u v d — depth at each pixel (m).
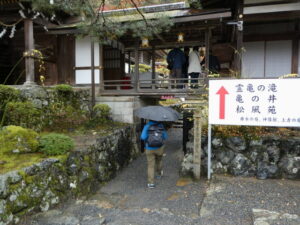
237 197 3.91
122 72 9.63
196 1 6.95
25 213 3.04
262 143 4.91
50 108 6.14
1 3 7.04
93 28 5.65
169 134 10.41
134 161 7.12
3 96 4.85
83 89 7.72
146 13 7.60
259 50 8.59
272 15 7.31
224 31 9.51
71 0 5.09
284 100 4.30
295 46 8.20
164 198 4.20
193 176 5.14
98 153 5.01
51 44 8.99
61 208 3.57
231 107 4.57
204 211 3.51
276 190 4.16
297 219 2.99
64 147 3.97
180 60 8.07
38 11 6.88
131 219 3.30
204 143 5.25
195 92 7.12
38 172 3.34
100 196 4.36
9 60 10.00
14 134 3.95
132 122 7.59
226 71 12.08
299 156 4.72
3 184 2.74
